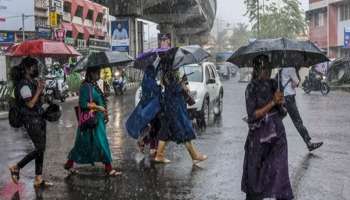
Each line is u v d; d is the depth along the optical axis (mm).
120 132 15227
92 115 9023
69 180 8859
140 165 10070
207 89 16609
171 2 58656
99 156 9125
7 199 7680
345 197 7492
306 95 31094
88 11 64688
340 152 11102
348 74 38625
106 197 7691
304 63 6941
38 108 8359
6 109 23984
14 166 8422
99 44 52469
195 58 10242
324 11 58438
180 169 9625
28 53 12820
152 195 7758
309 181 8492
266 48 6469
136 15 48156
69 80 34125
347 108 21547
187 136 10008
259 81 6508
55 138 14273
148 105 10492
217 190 8016
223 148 11859
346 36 46938
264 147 6410
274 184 6336
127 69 51125
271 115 6461
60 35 39281
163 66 10180
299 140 12812
